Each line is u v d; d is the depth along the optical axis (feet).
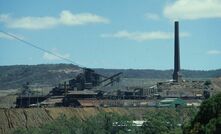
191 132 412.57
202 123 411.54
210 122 399.85
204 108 412.57
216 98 410.52
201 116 413.59
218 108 406.82
